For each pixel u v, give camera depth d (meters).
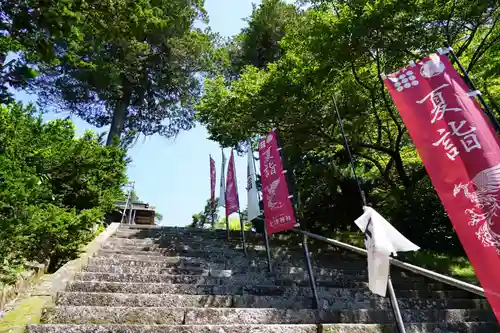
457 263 8.45
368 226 3.37
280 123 11.20
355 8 9.25
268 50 19.73
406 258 8.59
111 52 15.23
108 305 4.30
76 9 3.73
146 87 18.34
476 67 10.48
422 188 10.58
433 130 3.05
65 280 4.95
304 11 16.77
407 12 8.43
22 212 4.46
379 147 11.55
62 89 16.08
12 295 4.27
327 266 7.80
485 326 4.36
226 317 4.05
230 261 7.41
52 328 3.27
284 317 4.15
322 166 12.39
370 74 11.09
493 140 2.83
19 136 5.41
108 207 9.40
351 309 4.61
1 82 3.02
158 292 5.00
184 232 10.84
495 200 2.62
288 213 5.34
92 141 8.34
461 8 8.79
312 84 10.20
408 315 4.61
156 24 4.81
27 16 3.00
